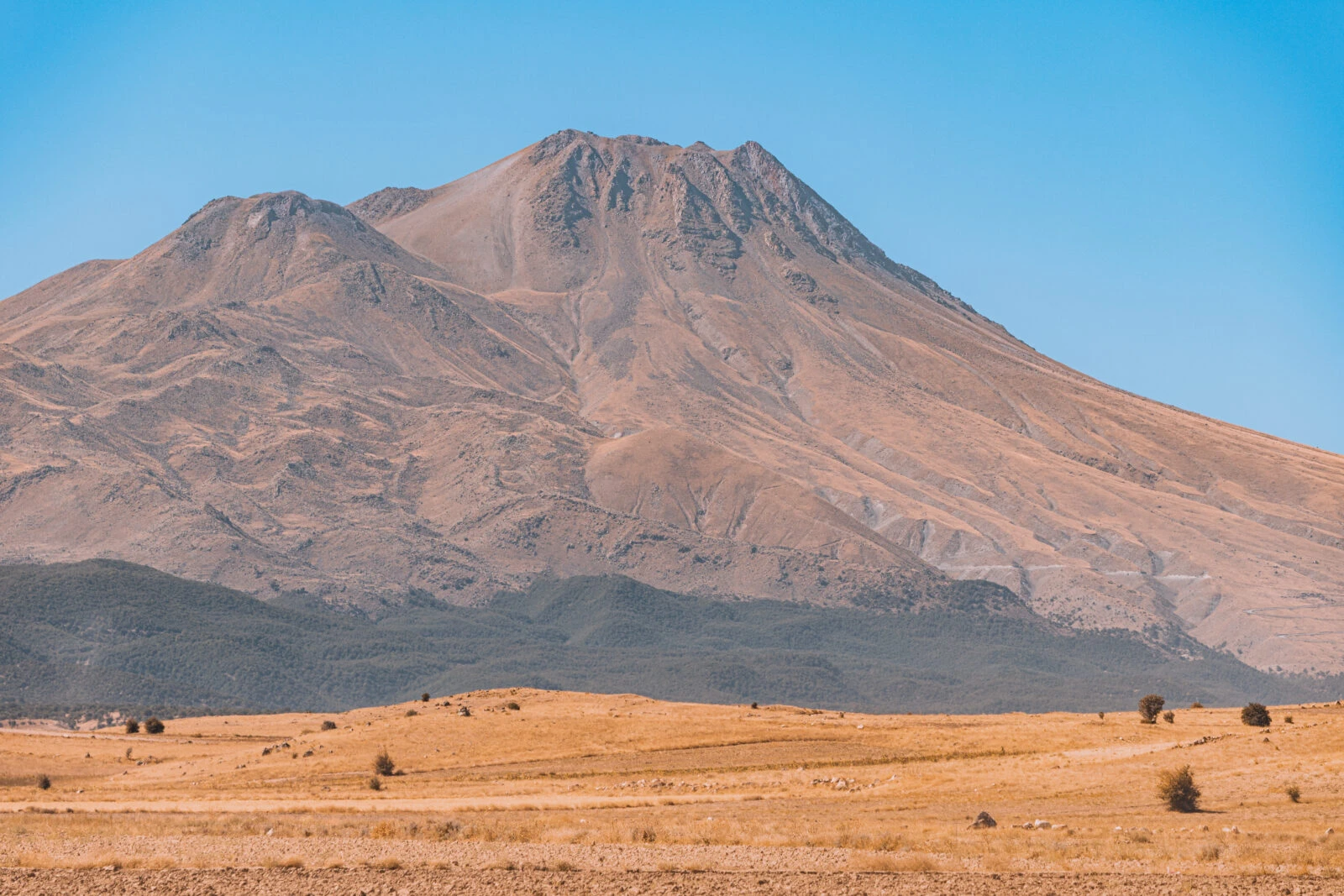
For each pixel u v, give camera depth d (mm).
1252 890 85938
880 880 90438
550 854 103125
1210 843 103312
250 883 92875
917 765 185125
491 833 116688
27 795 188875
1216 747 171000
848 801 149875
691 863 97812
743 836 111875
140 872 98125
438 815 144750
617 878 92500
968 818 129625
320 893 88688
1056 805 138250
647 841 111375
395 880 93062
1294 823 117500
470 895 87688
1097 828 116812
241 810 154875
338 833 121438
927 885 88562
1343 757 152750
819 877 91812
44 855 105562
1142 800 138750
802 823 125938
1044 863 96500
